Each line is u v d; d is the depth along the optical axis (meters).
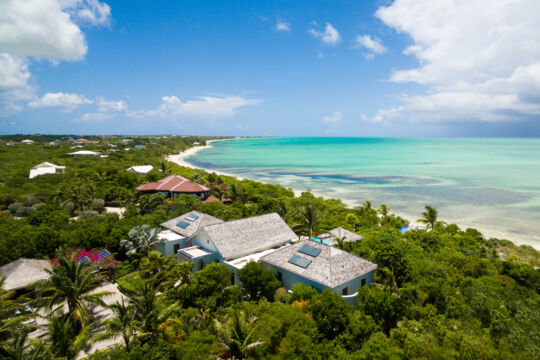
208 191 84.44
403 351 22.69
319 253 34.22
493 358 22.17
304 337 22.48
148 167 122.75
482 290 33.19
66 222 55.03
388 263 35.34
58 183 89.25
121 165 136.25
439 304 30.08
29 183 81.81
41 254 39.41
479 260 43.28
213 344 23.55
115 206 78.06
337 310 25.91
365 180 141.75
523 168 181.75
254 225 44.31
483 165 198.25
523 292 34.25
